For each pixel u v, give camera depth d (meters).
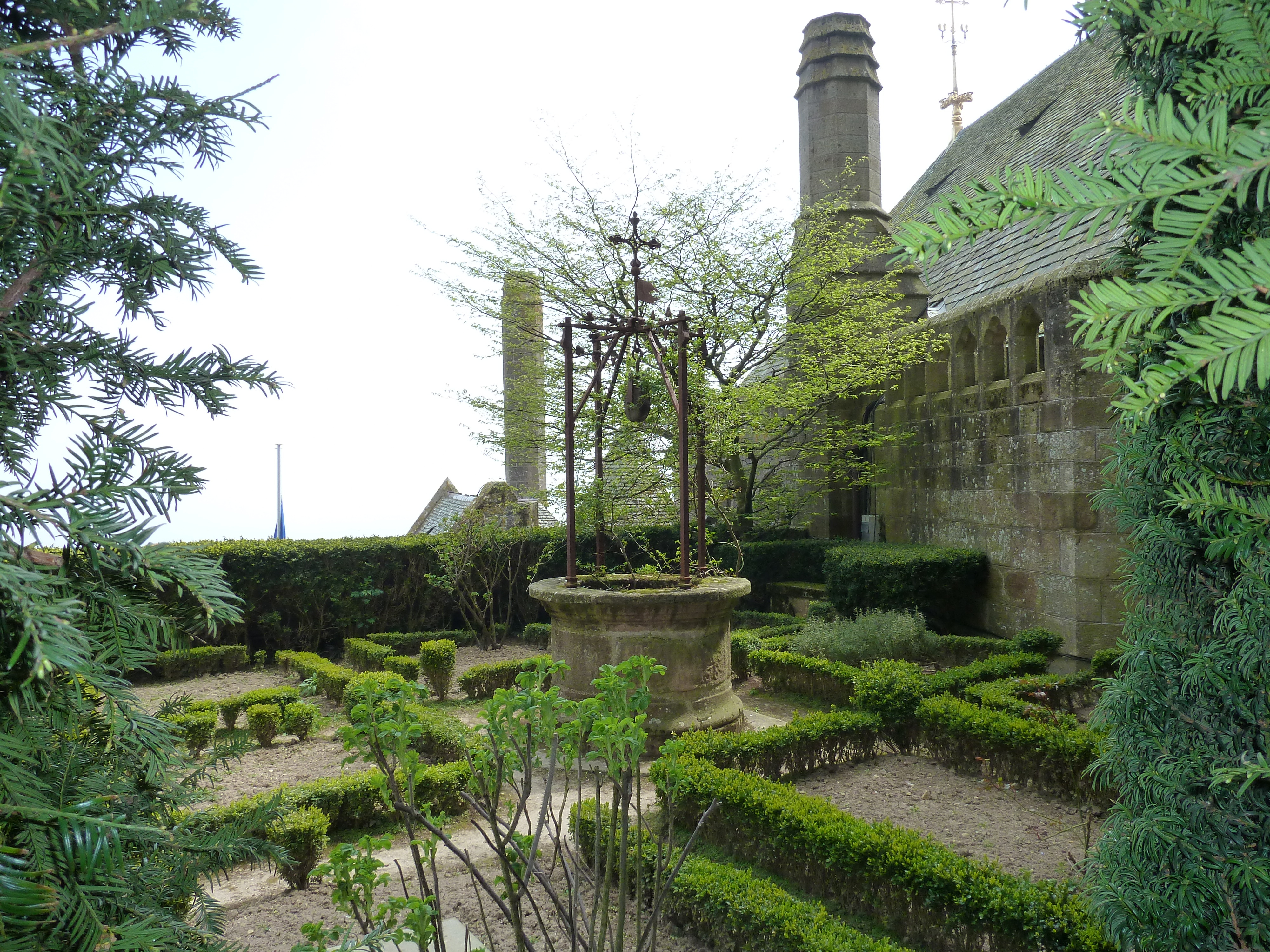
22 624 0.81
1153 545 2.29
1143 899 2.11
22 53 0.79
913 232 0.68
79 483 0.98
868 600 9.87
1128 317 0.63
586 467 12.59
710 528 12.38
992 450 9.64
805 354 12.71
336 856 1.95
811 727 5.54
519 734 2.09
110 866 0.95
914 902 3.53
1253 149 0.54
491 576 11.95
